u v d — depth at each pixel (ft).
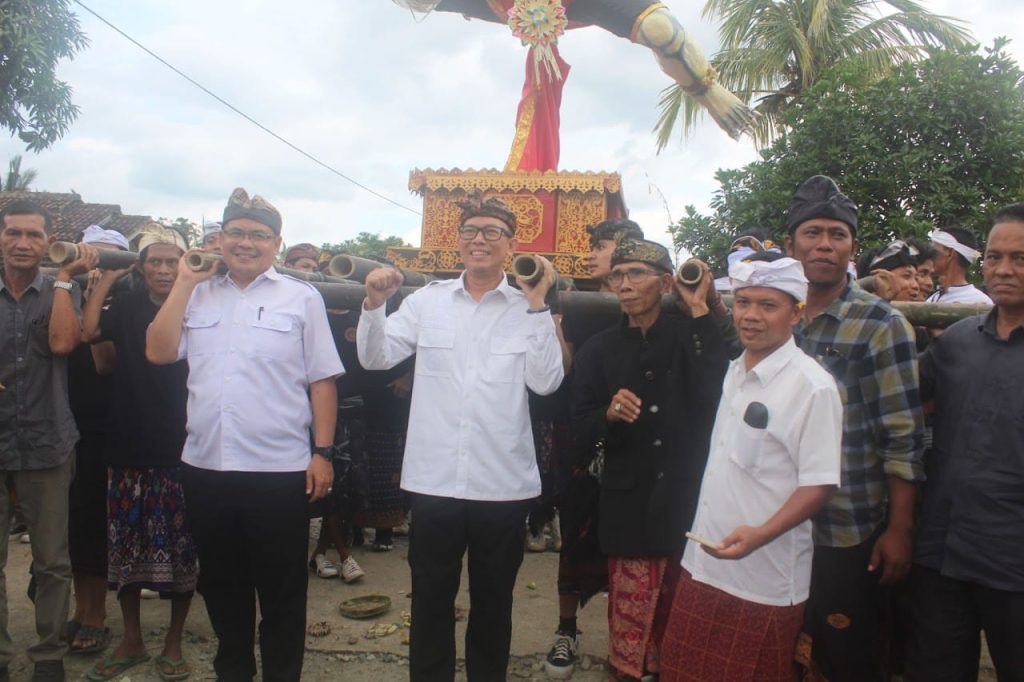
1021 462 8.13
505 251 10.54
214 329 10.59
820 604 8.98
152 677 12.00
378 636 13.34
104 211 65.62
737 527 7.91
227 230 10.59
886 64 34.01
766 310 7.93
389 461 17.29
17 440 11.09
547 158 16.75
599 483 11.35
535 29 15.93
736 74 35.94
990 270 8.50
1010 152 22.43
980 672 12.86
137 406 11.80
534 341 10.15
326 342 10.96
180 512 11.99
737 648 8.00
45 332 11.41
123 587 11.99
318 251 19.03
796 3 35.12
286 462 10.48
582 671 12.36
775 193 23.17
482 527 10.12
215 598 10.68
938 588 8.67
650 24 15.47
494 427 10.07
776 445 7.89
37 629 11.31
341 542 16.03
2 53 31.53
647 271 10.33
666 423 10.38
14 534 18.93
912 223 21.25
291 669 10.71
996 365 8.53
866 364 9.00
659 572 10.53
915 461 8.71
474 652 10.41
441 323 10.48
